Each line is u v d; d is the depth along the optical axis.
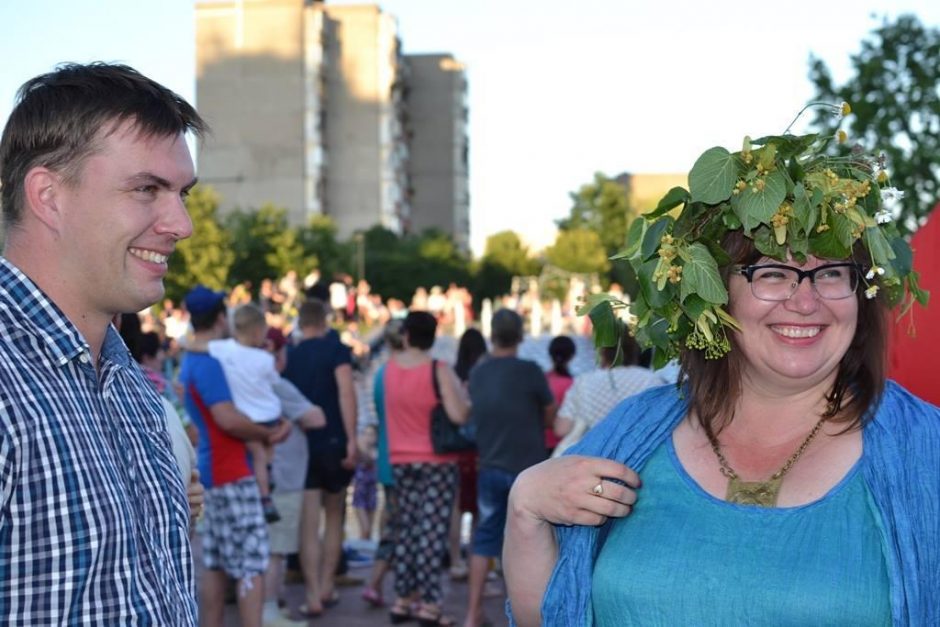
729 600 2.15
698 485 2.33
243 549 5.61
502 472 6.41
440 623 6.79
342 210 88.44
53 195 2.09
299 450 6.86
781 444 2.32
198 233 50.12
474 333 8.59
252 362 6.11
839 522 2.17
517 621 2.53
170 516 2.22
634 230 2.33
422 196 108.50
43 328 2.02
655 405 2.51
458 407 6.73
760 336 2.27
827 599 2.09
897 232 2.29
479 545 6.56
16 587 1.88
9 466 1.87
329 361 7.09
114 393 2.21
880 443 2.21
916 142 16.00
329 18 87.94
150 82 2.19
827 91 16.52
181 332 19.61
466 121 112.56
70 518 1.91
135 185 2.11
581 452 2.51
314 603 7.14
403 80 99.06
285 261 58.06
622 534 2.35
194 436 5.70
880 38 16.52
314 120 83.56
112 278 2.12
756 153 2.17
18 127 2.10
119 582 1.97
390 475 7.19
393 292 70.81
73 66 2.18
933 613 2.10
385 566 7.38
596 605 2.33
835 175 2.18
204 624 5.73
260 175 83.50
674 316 2.31
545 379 6.52
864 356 2.31
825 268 2.23
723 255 2.25
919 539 2.11
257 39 83.44
